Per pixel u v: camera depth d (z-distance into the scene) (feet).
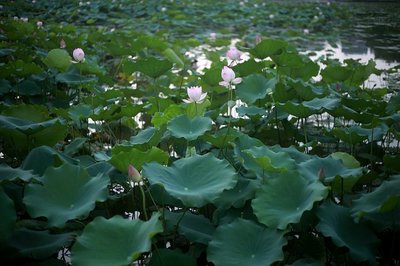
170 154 12.12
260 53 13.92
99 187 7.56
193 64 25.68
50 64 14.85
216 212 8.39
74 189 7.69
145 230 6.48
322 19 44.93
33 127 9.11
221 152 10.03
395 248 8.39
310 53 27.43
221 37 35.06
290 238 8.31
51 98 17.13
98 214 8.83
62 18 44.06
